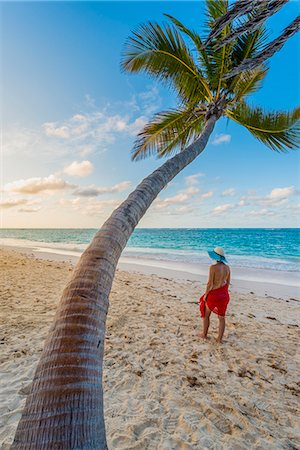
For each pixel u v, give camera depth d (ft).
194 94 20.30
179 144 23.54
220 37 16.76
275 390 10.51
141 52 17.63
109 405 8.71
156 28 17.12
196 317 18.81
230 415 8.68
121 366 11.37
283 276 37.40
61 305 4.33
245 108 21.16
